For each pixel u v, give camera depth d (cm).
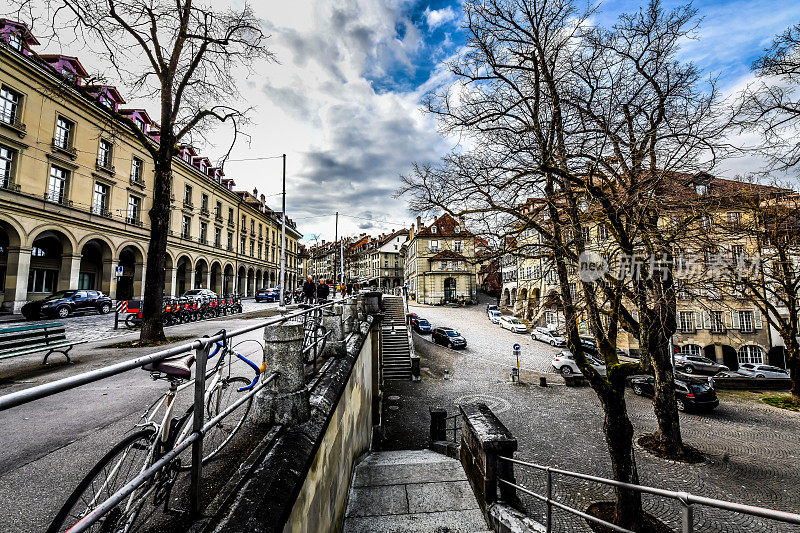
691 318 2789
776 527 748
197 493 198
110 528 178
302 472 265
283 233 2252
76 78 1030
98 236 2283
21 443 353
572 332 696
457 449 767
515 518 404
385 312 3148
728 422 1388
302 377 343
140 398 514
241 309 2475
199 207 3419
